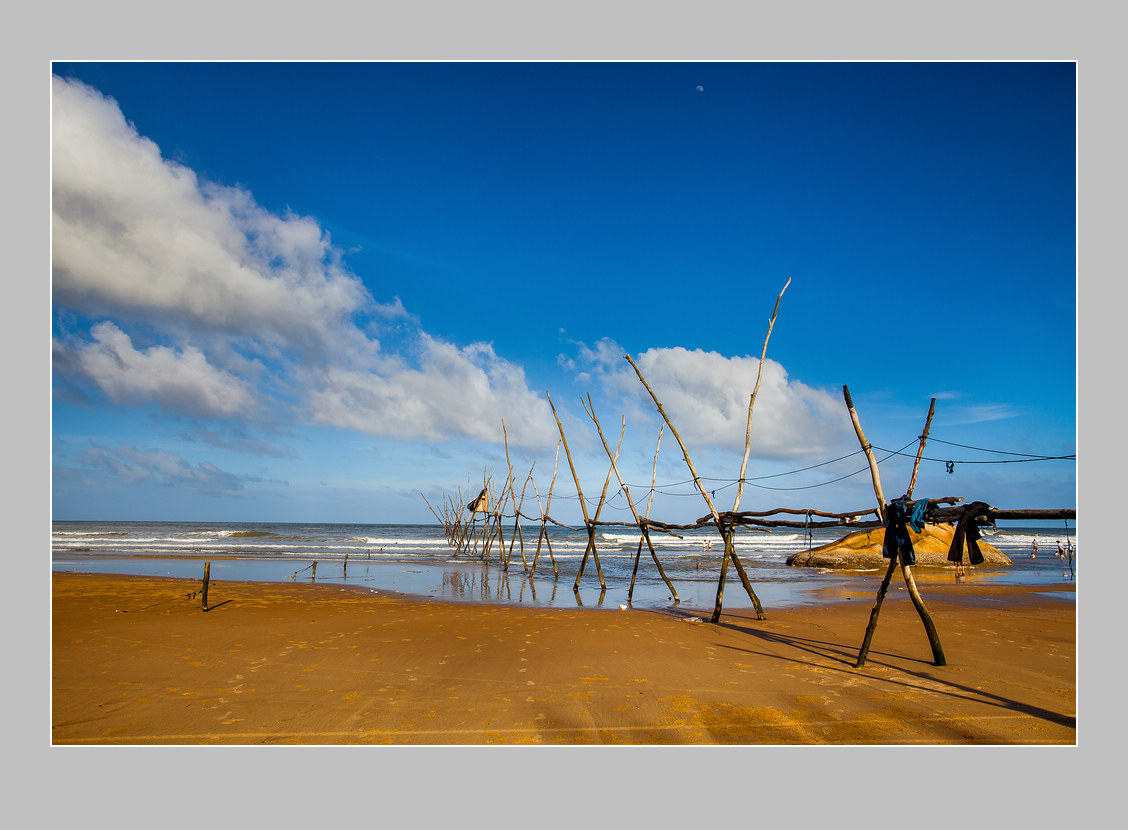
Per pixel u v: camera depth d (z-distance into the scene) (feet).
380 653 32.91
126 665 29.73
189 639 36.40
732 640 37.91
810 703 24.16
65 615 44.62
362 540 193.06
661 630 41.47
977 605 56.90
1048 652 34.06
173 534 208.13
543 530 87.15
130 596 56.29
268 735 20.56
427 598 61.98
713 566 114.42
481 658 31.83
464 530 165.58
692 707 23.62
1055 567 113.09
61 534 203.72
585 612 51.52
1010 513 27.27
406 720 22.06
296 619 44.98
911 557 30.60
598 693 25.43
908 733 20.94
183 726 21.34
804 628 42.83
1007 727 21.47
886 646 35.91
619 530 281.13
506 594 66.69
